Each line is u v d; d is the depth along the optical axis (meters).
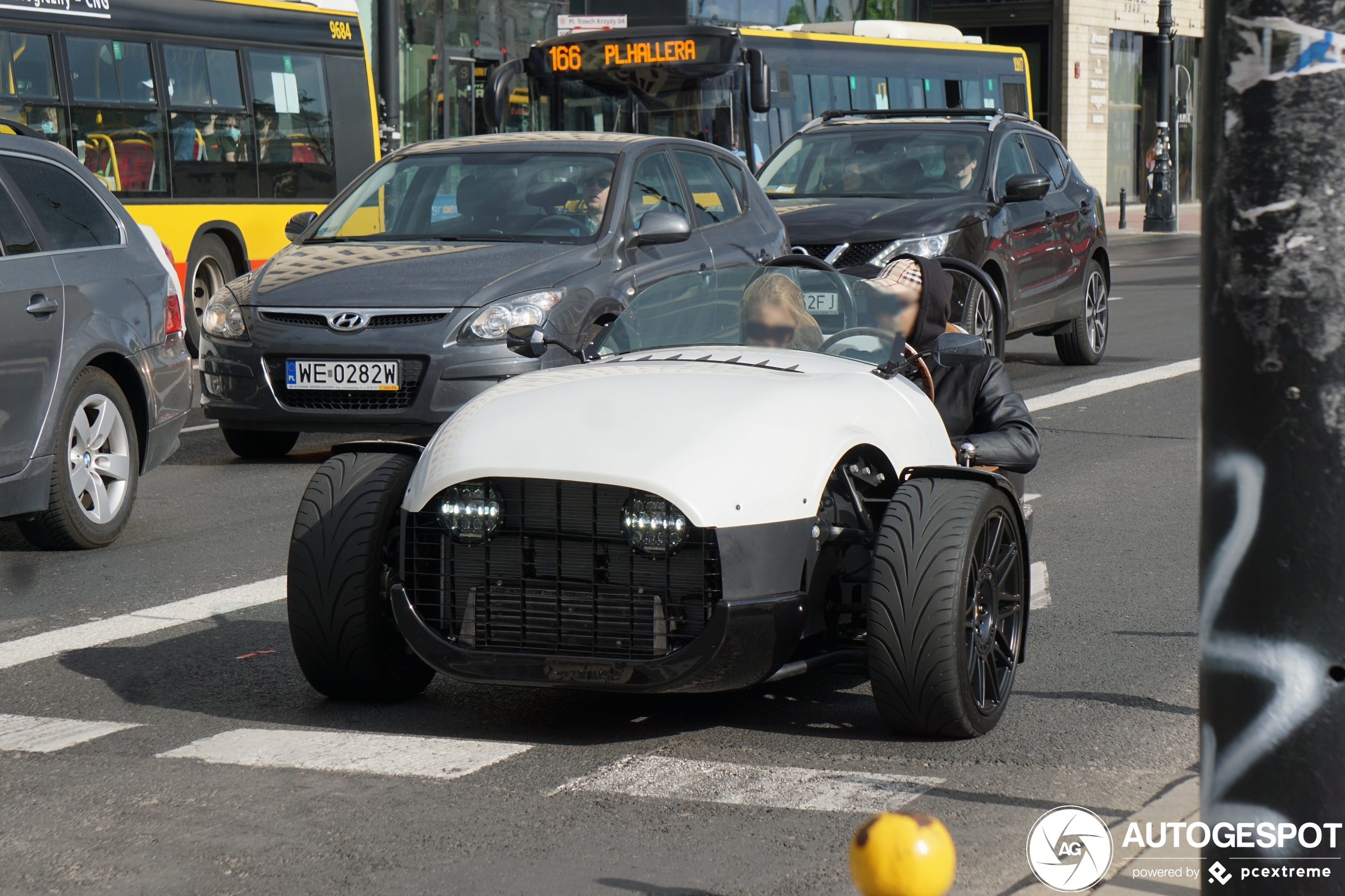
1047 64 84.19
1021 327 25.95
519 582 9.09
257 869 7.47
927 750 9.16
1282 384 4.81
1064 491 17.67
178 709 10.06
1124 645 11.52
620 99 38.44
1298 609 4.86
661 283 10.95
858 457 9.74
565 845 7.73
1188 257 58.06
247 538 15.46
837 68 42.94
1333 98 4.73
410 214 20.50
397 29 37.88
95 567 14.24
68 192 15.40
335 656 9.84
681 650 8.78
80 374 14.81
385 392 18.19
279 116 34.00
